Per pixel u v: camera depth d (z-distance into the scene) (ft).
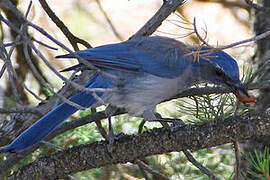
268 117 26.99
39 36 45.29
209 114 30.01
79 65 31.58
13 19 43.19
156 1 62.44
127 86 33.55
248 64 42.98
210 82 34.35
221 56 33.09
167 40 34.22
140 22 59.98
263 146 36.76
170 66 33.78
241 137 27.30
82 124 33.94
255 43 41.63
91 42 55.83
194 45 33.35
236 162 28.86
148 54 33.83
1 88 44.19
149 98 33.76
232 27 58.85
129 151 28.96
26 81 44.11
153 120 33.91
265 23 40.65
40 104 33.99
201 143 27.94
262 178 26.04
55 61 48.65
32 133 31.19
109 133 30.63
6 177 31.55
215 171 37.60
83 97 33.19
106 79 33.53
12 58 43.75
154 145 28.63
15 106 40.42
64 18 56.70
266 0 40.91
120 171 39.60
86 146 29.63
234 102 31.76
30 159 36.22
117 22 59.36
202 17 59.72
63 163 29.43
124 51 33.78
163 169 37.63
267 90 38.19
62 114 32.22
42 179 29.60
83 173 37.78
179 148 28.40
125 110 35.29
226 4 56.34
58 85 44.68
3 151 30.81
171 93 34.09
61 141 36.83
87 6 57.98
